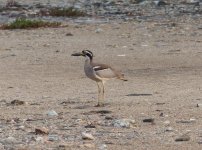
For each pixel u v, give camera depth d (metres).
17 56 27.91
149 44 30.92
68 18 42.00
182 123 15.02
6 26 37.12
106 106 17.41
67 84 21.53
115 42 31.73
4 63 26.20
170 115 15.98
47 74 23.64
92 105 17.64
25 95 19.64
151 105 17.39
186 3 48.34
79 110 16.94
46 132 14.10
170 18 40.78
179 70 24.03
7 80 22.45
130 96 18.98
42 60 26.86
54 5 48.78
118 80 21.84
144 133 14.02
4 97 19.31
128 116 15.96
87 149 12.60
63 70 24.50
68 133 14.14
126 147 12.77
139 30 35.69
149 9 45.72
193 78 22.17
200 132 14.06
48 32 35.38
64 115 16.30
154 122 15.15
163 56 27.44
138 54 28.08
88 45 30.88
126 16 42.31
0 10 45.94
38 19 41.59
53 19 41.53
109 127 14.73
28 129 14.62
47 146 12.89
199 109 16.70
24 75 23.47
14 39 33.06
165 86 20.69
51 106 17.64
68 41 32.22
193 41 31.48
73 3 50.19
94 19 41.12
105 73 17.73
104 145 12.87
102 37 33.47
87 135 13.52
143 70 24.16
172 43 31.02
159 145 12.91
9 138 13.45
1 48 30.12
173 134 13.88
